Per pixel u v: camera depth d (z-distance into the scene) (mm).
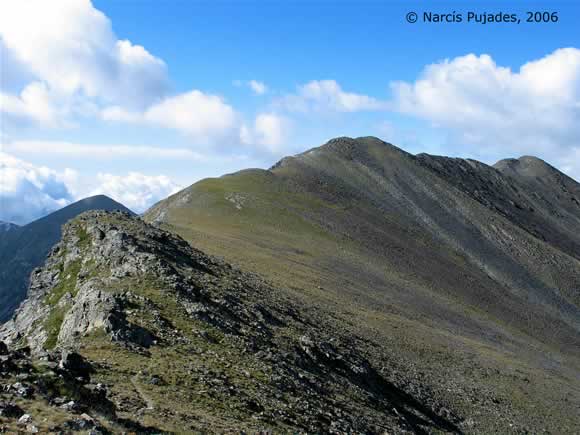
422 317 99375
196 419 22172
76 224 59219
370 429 35469
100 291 36500
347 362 49812
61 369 19875
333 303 78750
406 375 59656
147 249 51656
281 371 35969
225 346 35500
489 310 140750
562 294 185500
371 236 154625
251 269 78688
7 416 15453
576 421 69938
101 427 16688
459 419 55250
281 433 25234
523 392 74562
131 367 26562
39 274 54719
